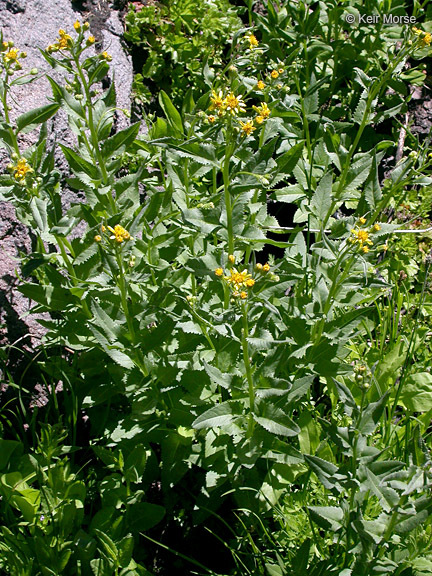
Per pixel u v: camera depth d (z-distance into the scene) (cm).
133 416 279
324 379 329
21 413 327
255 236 257
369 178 285
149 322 264
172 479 284
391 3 441
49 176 272
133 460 274
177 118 334
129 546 252
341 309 341
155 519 272
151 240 297
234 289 224
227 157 242
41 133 274
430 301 396
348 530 236
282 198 337
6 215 334
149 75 442
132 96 428
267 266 232
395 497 220
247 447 258
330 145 336
